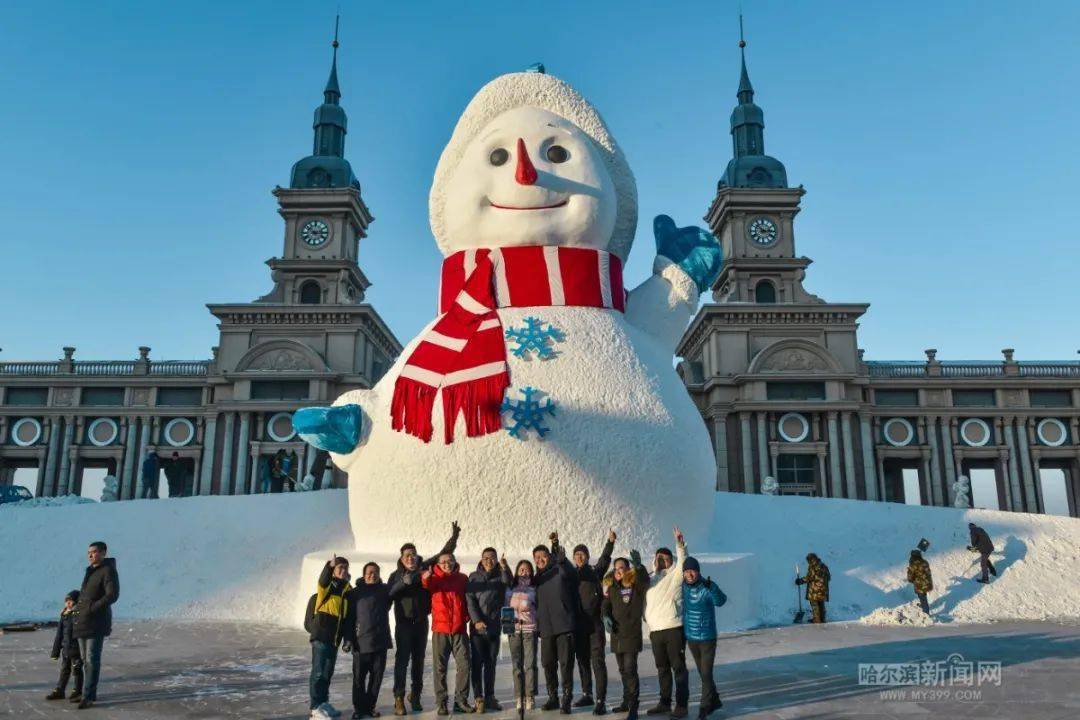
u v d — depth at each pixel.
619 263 14.29
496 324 12.77
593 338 12.90
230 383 53.91
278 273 56.66
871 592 15.22
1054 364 56.88
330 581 7.50
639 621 7.36
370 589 7.64
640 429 12.41
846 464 51.41
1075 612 14.61
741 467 52.00
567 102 14.83
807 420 52.41
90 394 57.22
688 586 7.32
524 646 7.57
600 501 12.05
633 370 12.88
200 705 7.85
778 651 10.67
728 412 52.84
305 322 54.19
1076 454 55.31
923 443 55.34
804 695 8.09
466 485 11.99
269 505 17.89
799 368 52.38
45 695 8.24
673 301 14.78
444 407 12.25
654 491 12.40
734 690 8.35
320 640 7.35
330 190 57.53
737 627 12.68
